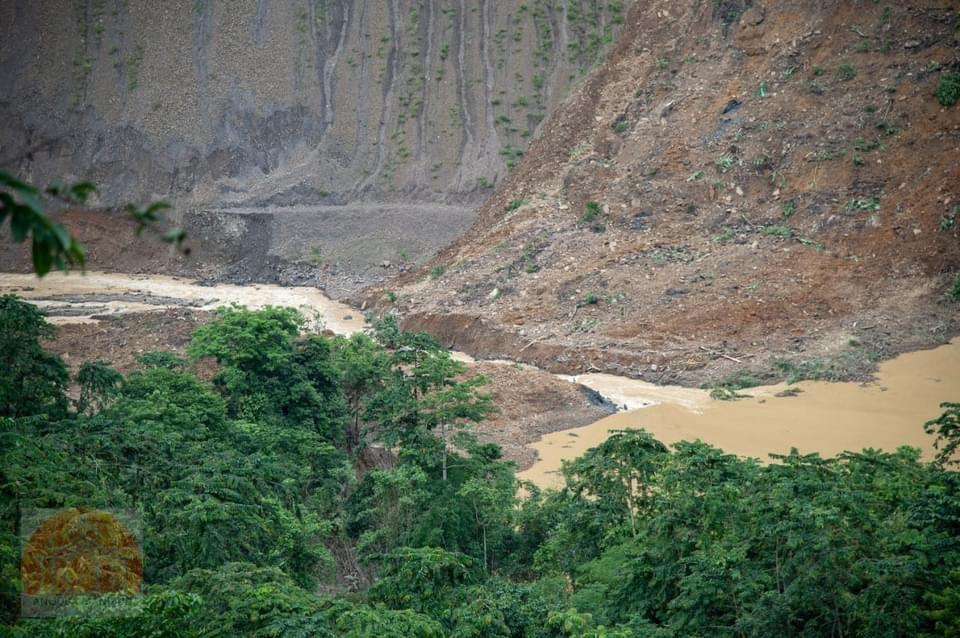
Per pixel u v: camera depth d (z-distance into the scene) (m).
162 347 58.00
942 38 70.25
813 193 67.62
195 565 20.52
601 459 26.14
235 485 23.34
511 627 18.94
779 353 54.72
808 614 18.16
